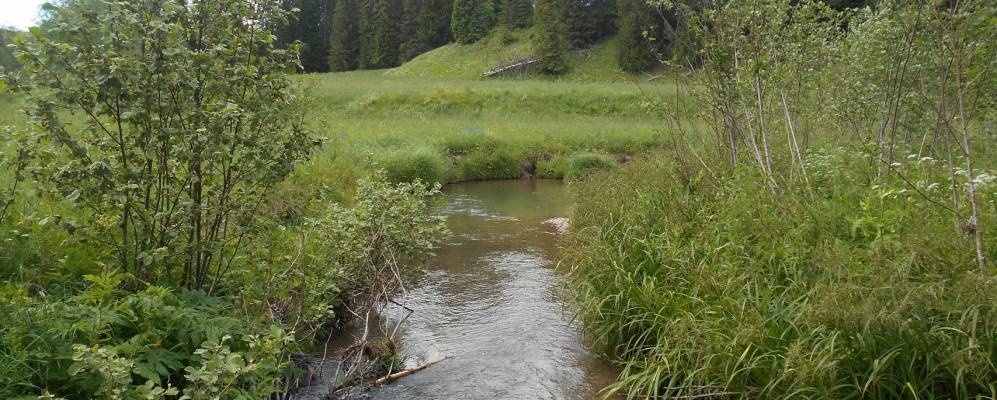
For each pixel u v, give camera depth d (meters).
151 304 4.00
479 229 11.30
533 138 22.12
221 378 3.55
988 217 4.64
